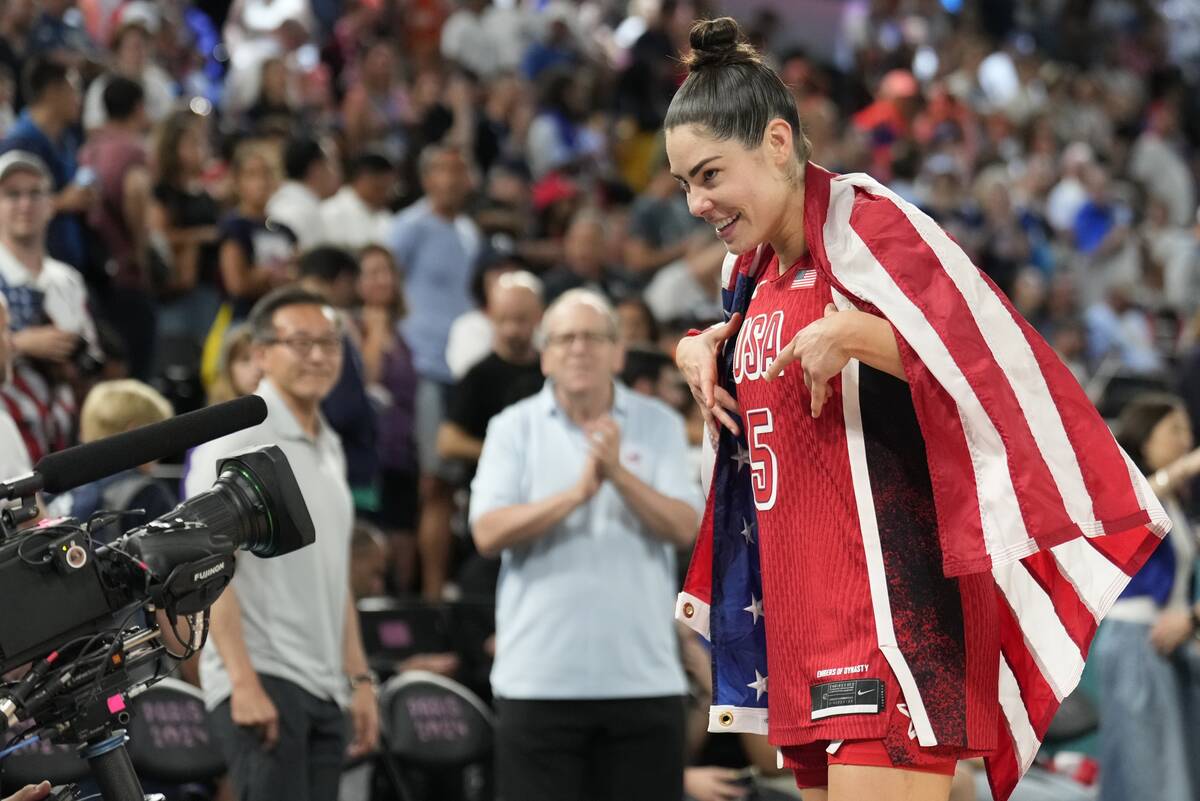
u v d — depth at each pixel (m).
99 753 5.38
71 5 21.48
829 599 6.23
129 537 5.41
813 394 5.94
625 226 21.47
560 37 30.17
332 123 23.77
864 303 6.01
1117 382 18.03
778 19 36.00
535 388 14.70
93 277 14.73
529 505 10.20
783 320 6.30
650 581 10.38
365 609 12.76
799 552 6.33
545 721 10.16
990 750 6.23
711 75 6.18
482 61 29.47
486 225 20.03
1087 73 38.59
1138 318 26.08
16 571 5.13
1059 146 34.25
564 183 23.48
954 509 5.91
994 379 5.84
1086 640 6.41
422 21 29.06
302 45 26.88
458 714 11.55
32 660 5.20
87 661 5.27
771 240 6.37
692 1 34.25
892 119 32.28
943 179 27.09
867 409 6.18
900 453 6.18
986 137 33.22
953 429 5.89
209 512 5.61
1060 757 13.23
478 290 16.86
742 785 11.09
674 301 18.12
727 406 6.62
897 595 6.12
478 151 25.72
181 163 16.23
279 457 5.81
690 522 10.36
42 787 5.78
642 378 14.11
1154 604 12.68
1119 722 12.70
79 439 12.28
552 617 10.22
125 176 14.98
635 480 10.16
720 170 6.12
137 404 10.46
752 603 6.78
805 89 31.98
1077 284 28.55
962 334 5.86
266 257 15.28
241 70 23.27
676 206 22.64
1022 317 6.00
